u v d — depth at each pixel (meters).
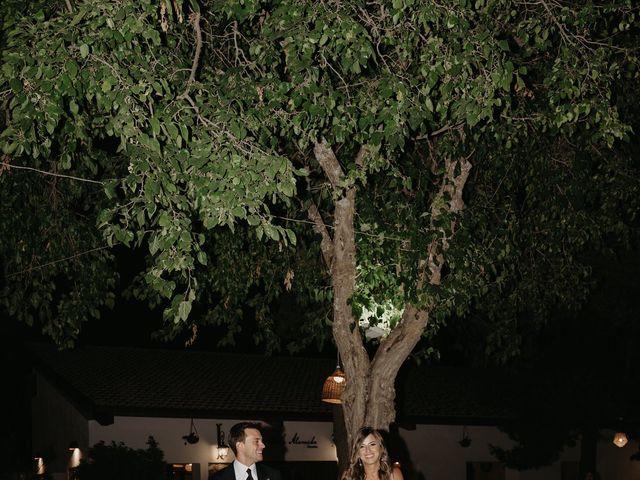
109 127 5.58
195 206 5.80
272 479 6.25
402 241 8.62
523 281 11.02
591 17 7.74
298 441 15.92
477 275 9.20
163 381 16.58
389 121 6.50
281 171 5.75
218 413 14.90
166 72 6.54
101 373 16.75
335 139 7.52
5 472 16.84
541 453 17.39
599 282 14.48
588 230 10.66
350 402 8.41
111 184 5.73
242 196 5.64
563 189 10.20
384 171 9.87
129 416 14.66
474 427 17.62
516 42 9.06
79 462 14.57
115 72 5.56
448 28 6.94
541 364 17.14
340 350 8.48
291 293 15.86
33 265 10.49
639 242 13.31
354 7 6.89
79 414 14.87
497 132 8.54
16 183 9.88
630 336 16.80
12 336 17.94
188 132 6.37
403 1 6.38
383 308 9.03
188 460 15.02
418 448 17.08
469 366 22.42
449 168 8.78
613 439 18.53
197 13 6.45
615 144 10.42
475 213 9.83
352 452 6.15
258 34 8.28
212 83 6.66
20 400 18.03
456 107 6.88
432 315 8.70
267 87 6.62
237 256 11.09
